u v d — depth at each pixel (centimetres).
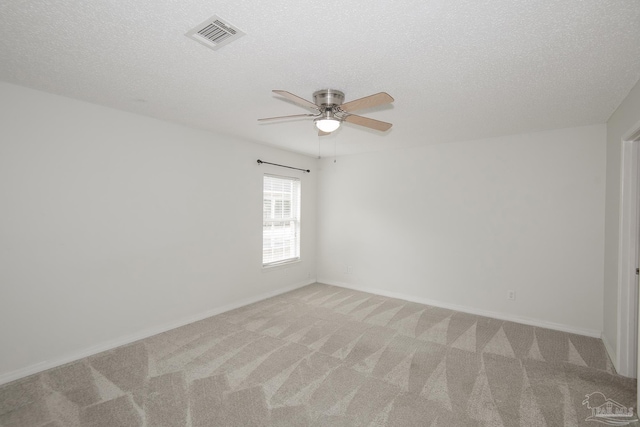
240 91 239
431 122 313
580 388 220
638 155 238
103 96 253
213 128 351
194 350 276
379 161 470
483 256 382
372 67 196
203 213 359
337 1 132
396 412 193
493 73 203
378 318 362
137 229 301
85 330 266
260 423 182
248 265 417
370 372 241
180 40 168
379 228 470
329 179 526
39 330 241
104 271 278
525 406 200
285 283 479
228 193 388
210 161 365
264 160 437
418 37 161
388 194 462
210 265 368
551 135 339
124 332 291
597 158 316
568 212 331
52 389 216
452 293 404
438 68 196
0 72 209
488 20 146
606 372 242
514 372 242
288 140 407
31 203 237
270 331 320
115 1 135
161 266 320
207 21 150
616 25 149
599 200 314
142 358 261
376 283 473
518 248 359
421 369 246
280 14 143
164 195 322
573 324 327
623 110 246
